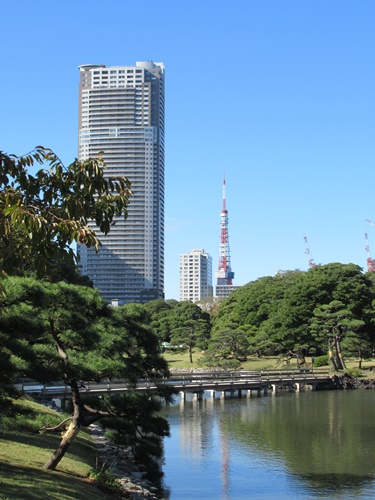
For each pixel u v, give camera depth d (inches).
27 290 944.9
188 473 1647.4
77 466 1194.6
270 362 4896.7
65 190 597.6
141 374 1239.5
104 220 615.2
